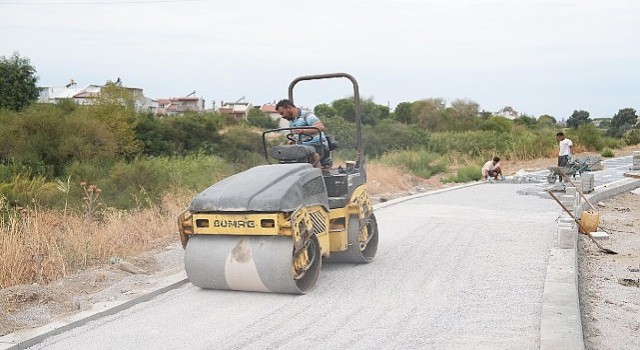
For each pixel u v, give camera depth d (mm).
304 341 5898
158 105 99375
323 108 50531
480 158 31875
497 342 5789
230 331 6219
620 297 8109
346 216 8477
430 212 14500
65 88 77812
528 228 12031
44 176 20672
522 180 22234
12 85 31656
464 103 58531
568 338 5652
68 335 6191
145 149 30938
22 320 6500
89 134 25062
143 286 7805
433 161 28719
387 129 33656
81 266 8992
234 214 7234
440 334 6023
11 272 7922
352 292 7543
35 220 10258
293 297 7344
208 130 33781
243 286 7387
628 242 11906
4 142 22562
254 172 7855
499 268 8688
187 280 8078
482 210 14781
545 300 6844
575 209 12992
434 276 8297
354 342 5852
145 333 6215
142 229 11375
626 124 59969
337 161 22484
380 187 19875
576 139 37656
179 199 14469
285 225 7082
